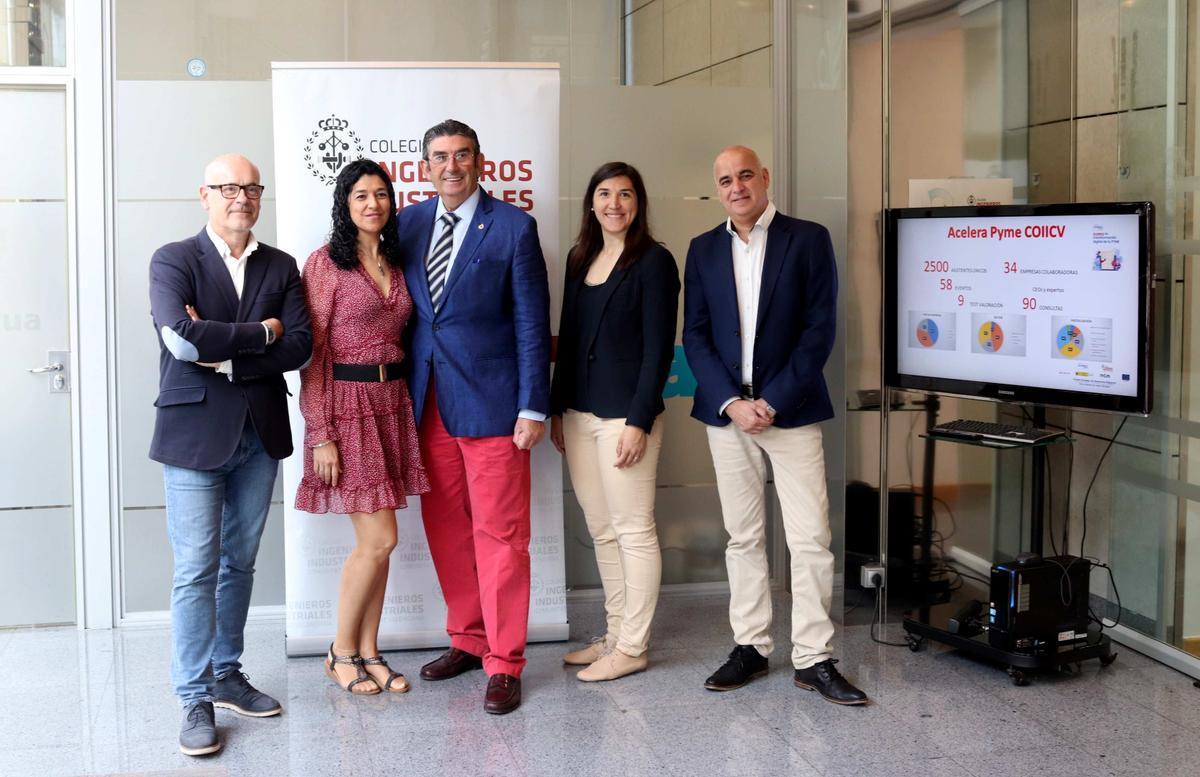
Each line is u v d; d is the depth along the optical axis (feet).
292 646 14.28
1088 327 13.01
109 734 12.05
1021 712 12.39
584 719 12.31
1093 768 10.99
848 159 14.85
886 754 11.33
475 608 13.83
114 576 15.61
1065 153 15.25
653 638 15.05
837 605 15.43
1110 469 14.90
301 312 12.26
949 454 15.40
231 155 11.97
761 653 13.42
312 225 13.89
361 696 13.07
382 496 12.69
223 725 12.29
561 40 16.26
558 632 14.84
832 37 15.08
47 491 15.56
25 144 15.20
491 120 14.08
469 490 13.07
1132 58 14.17
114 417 15.40
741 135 16.93
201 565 11.84
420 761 11.28
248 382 11.85
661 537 17.11
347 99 13.88
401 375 13.00
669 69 16.62
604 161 16.58
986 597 15.71
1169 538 14.01
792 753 11.37
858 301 15.06
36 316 15.34
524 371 12.89
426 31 15.84
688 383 17.03
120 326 15.35
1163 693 12.96
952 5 14.84
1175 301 13.79
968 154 15.08
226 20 15.31
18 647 14.87
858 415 15.20
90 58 15.03
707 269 13.10
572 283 13.47
